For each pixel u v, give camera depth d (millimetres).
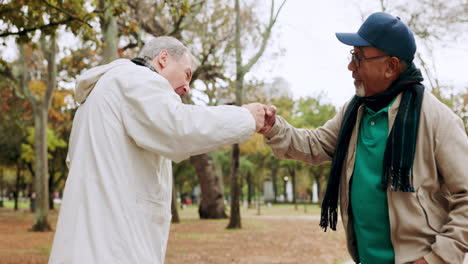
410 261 2152
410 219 2172
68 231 2037
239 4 19500
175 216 24641
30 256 10805
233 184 20234
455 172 2135
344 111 2768
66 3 8227
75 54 21188
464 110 15680
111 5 8617
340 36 2426
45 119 19250
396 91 2320
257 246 13047
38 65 24578
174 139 2086
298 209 48844
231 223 19922
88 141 2150
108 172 2086
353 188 2422
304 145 2801
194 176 49438
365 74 2395
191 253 11344
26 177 53656
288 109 41875
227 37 20438
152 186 2189
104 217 2035
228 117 2145
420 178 2191
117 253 1998
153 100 2105
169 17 19625
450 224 2088
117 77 2197
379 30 2328
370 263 2348
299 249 12320
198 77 20906
